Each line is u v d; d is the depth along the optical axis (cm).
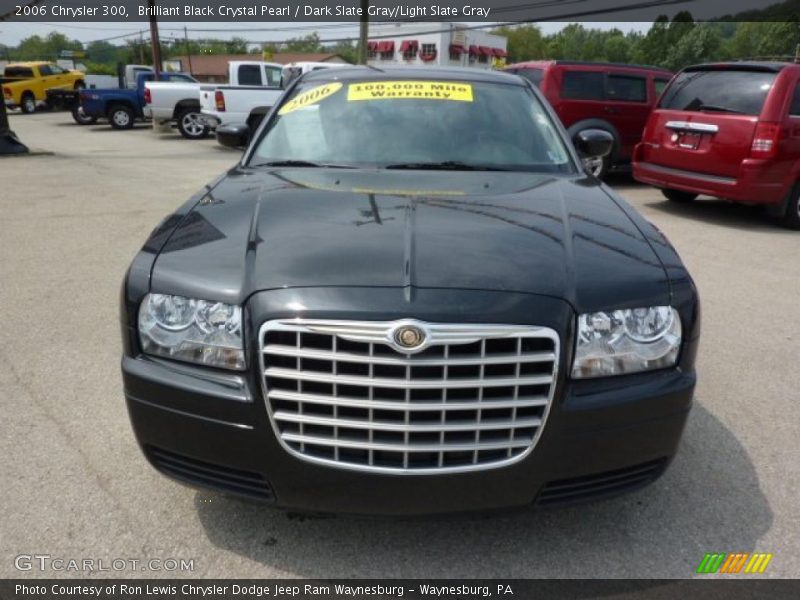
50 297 506
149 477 286
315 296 208
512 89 402
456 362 202
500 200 287
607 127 1062
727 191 778
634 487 235
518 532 258
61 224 738
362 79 399
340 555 245
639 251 246
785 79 740
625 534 259
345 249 229
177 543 249
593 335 215
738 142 764
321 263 221
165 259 236
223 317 216
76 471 289
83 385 368
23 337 431
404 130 362
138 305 230
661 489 287
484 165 345
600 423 216
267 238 241
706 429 339
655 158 874
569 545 252
